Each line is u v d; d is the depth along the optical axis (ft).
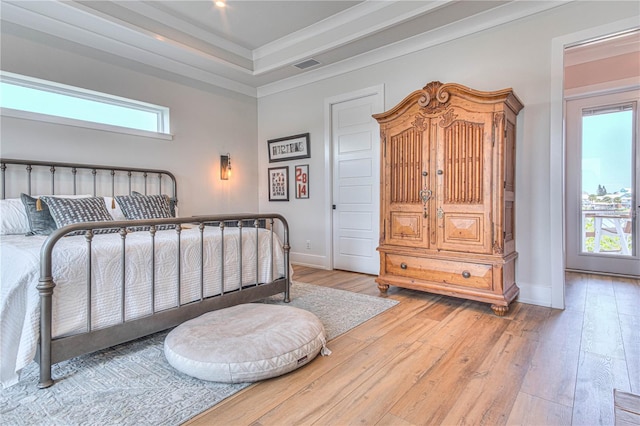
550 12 9.23
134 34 10.57
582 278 12.92
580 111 13.88
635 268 12.98
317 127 14.80
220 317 6.95
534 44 9.50
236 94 15.93
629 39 12.05
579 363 6.22
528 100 9.62
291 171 15.83
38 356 5.42
